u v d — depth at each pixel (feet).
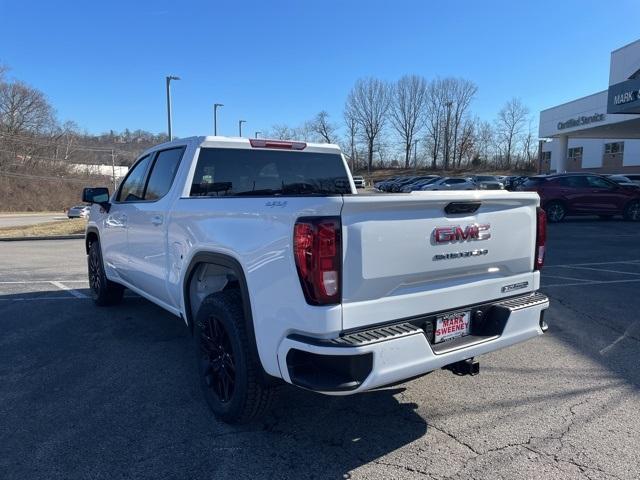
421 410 11.98
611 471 9.48
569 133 106.42
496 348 10.60
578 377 13.89
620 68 71.31
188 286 12.85
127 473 9.46
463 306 10.57
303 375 9.02
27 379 13.83
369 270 9.02
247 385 10.32
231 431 11.00
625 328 18.24
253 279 9.84
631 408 12.03
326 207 8.66
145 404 12.30
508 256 11.34
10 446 10.39
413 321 9.80
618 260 33.58
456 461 9.83
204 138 14.47
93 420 11.49
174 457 9.98
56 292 25.09
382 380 8.79
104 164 298.56
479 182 115.44
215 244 11.10
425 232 9.72
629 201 60.08
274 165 16.06
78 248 49.52
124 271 17.99
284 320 9.22
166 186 15.29
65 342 16.92
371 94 310.65
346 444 10.48
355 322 8.95
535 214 11.94
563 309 20.83
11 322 19.42
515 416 11.66
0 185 234.58
